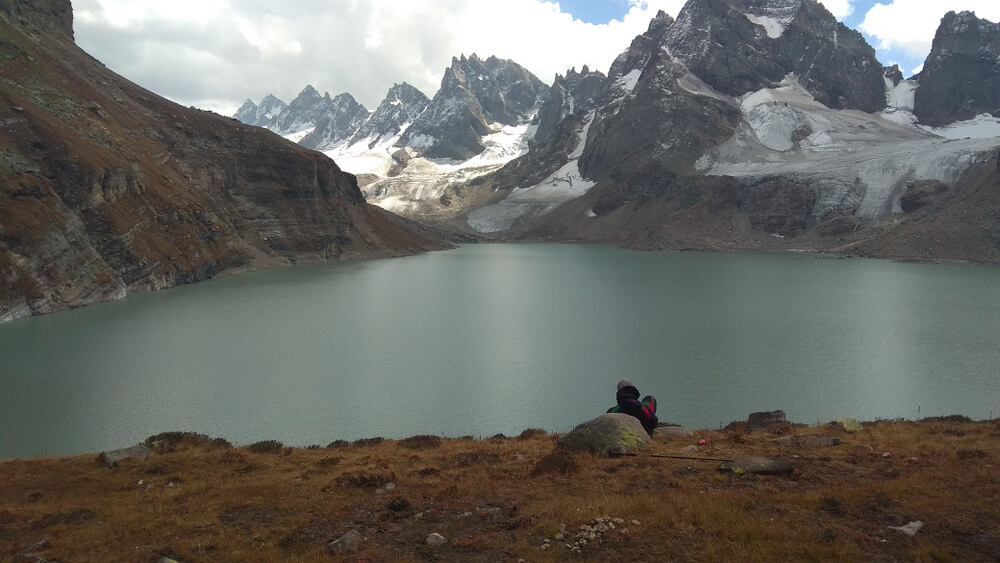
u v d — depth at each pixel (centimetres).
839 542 1284
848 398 5006
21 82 12700
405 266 19012
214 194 17475
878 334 7581
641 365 6088
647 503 1544
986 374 5681
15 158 10156
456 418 4559
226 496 1903
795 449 2289
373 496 1855
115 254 11469
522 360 6312
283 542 1467
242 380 5509
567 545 1331
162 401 4859
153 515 1734
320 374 5747
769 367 5972
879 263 18812
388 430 4294
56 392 5062
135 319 8744
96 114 14412
